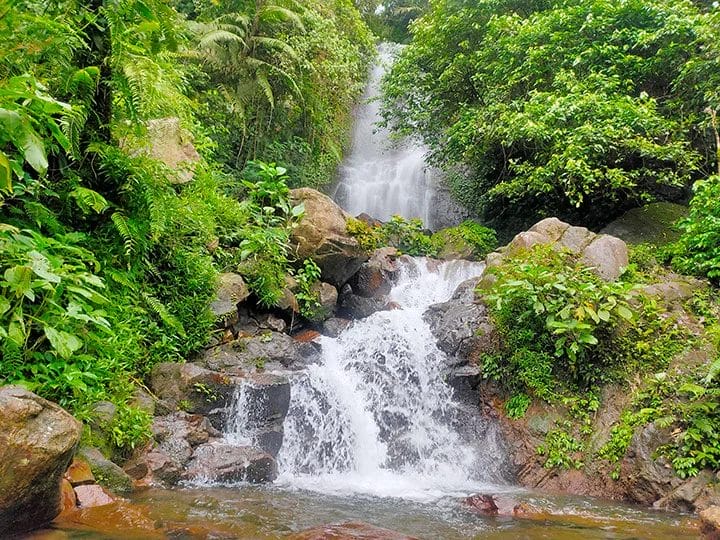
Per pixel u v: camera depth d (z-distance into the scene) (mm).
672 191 9133
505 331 5832
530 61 9211
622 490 4559
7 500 2422
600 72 8602
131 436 3773
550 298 5598
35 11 3713
